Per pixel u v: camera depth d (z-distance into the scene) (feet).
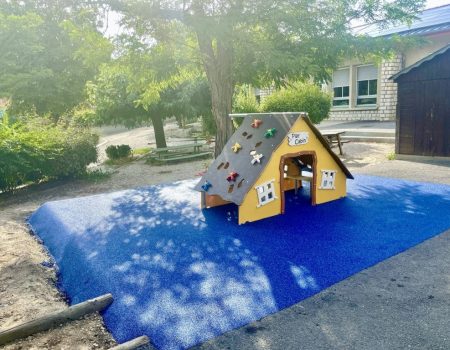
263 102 59.47
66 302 13.43
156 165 46.19
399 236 16.46
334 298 11.57
